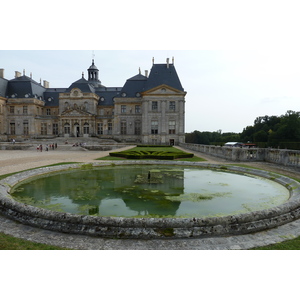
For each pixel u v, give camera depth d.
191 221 6.18
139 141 71.12
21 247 5.41
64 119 71.94
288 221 7.06
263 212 6.77
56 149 47.53
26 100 73.81
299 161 17.34
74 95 73.31
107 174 15.67
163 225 6.11
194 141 137.62
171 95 65.62
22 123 74.31
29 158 24.66
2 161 21.09
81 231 6.20
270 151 21.77
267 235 6.22
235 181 13.59
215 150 30.56
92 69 88.12
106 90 83.94
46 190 11.22
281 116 109.25
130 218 6.27
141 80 73.38
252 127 116.94
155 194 10.62
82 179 13.90
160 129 66.19
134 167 19.12
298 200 7.89
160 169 18.16
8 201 7.77
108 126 75.19
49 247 5.45
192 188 11.78
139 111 71.44
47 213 6.72
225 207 8.83
